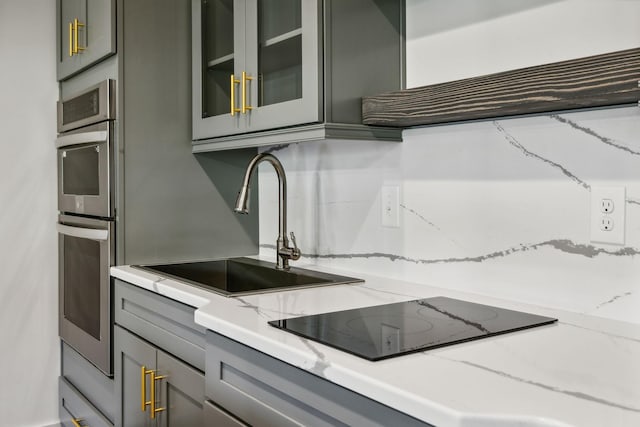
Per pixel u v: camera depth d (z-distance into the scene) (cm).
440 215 173
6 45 262
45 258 272
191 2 234
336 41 170
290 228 235
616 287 133
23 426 269
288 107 177
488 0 158
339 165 209
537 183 148
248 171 201
